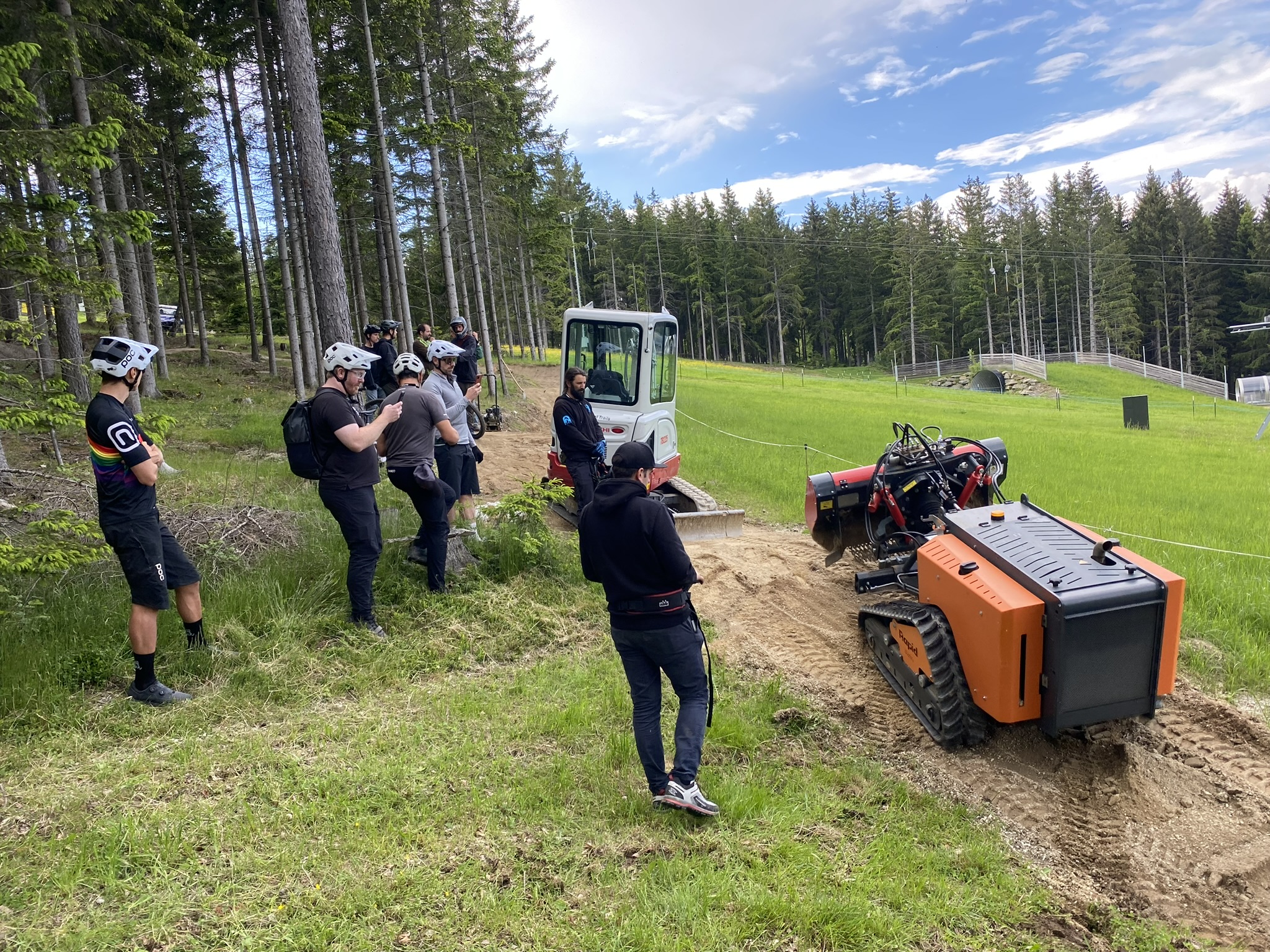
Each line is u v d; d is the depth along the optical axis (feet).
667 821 11.39
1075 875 11.00
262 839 10.36
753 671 17.46
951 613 14.03
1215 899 10.57
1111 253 224.74
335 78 58.44
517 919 9.14
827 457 47.85
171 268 98.07
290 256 75.82
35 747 12.30
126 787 11.35
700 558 25.82
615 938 8.88
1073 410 115.65
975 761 13.84
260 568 18.93
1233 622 20.02
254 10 59.98
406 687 15.56
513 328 184.44
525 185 100.07
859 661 18.10
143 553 13.60
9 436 37.68
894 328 238.68
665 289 264.11
